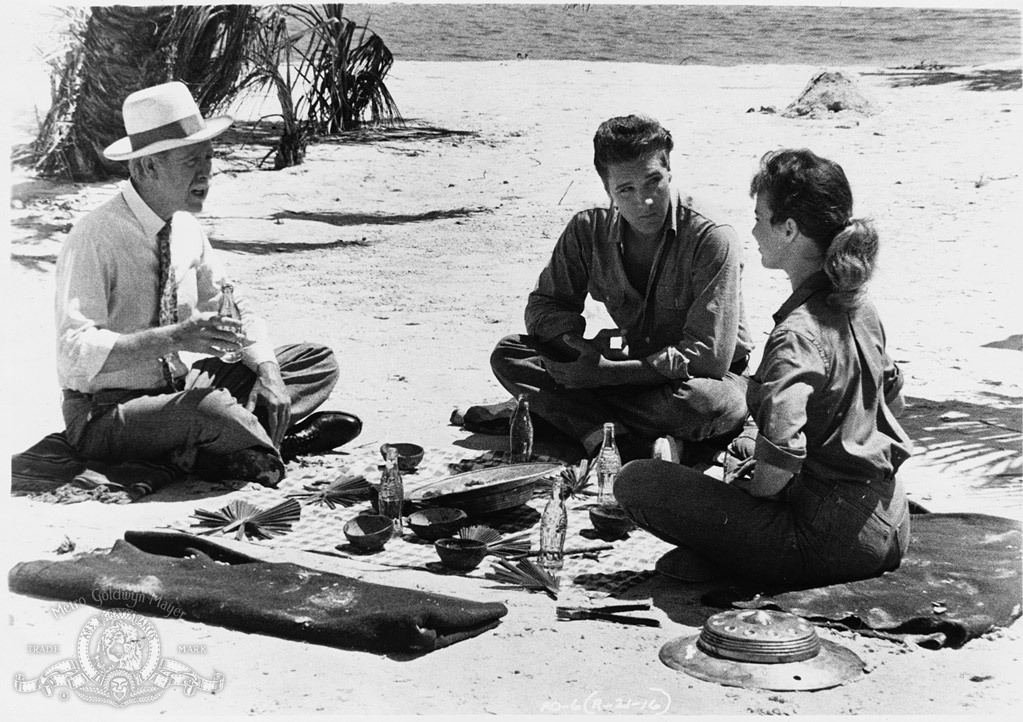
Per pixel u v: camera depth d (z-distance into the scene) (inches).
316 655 192.5
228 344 251.3
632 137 254.2
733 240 267.0
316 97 738.2
